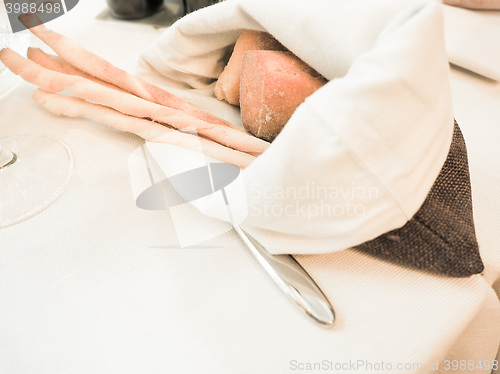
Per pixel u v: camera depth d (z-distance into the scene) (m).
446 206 0.36
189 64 0.56
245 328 0.33
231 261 0.38
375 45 0.33
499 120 0.56
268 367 0.30
